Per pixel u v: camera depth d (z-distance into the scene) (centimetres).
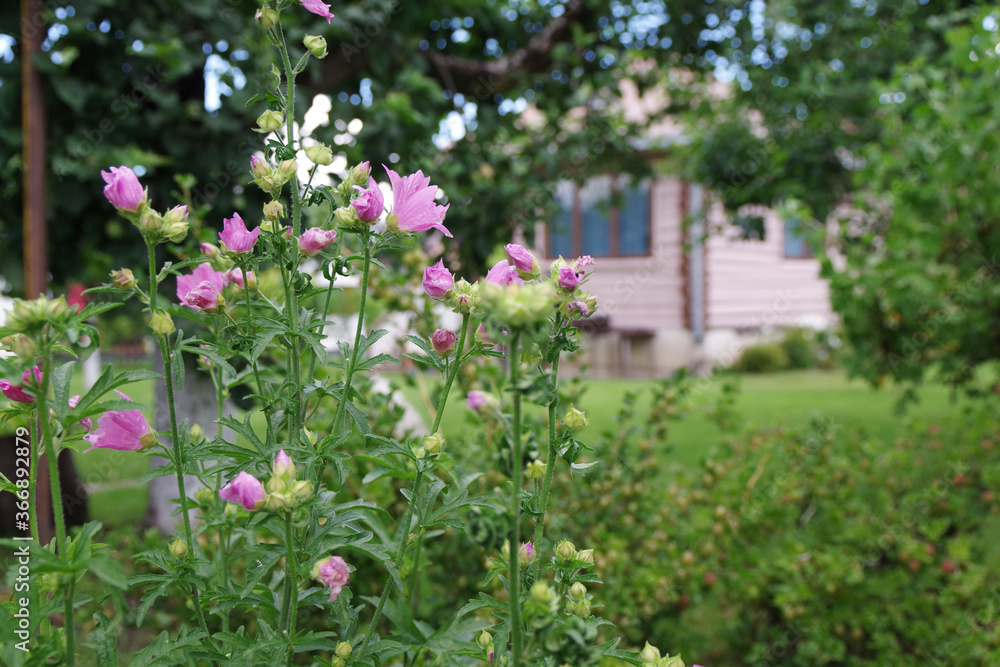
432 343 126
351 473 238
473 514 82
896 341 455
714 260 1267
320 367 158
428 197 122
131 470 565
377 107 418
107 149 379
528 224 529
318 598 117
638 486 290
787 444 362
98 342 97
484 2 520
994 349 423
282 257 120
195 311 129
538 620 87
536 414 271
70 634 91
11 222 416
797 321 1380
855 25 641
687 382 328
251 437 116
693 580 288
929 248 400
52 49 372
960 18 546
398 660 168
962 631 282
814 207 663
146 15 402
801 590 287
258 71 369
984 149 403
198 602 115
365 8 429
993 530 395
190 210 238
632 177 740
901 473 369
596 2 547
